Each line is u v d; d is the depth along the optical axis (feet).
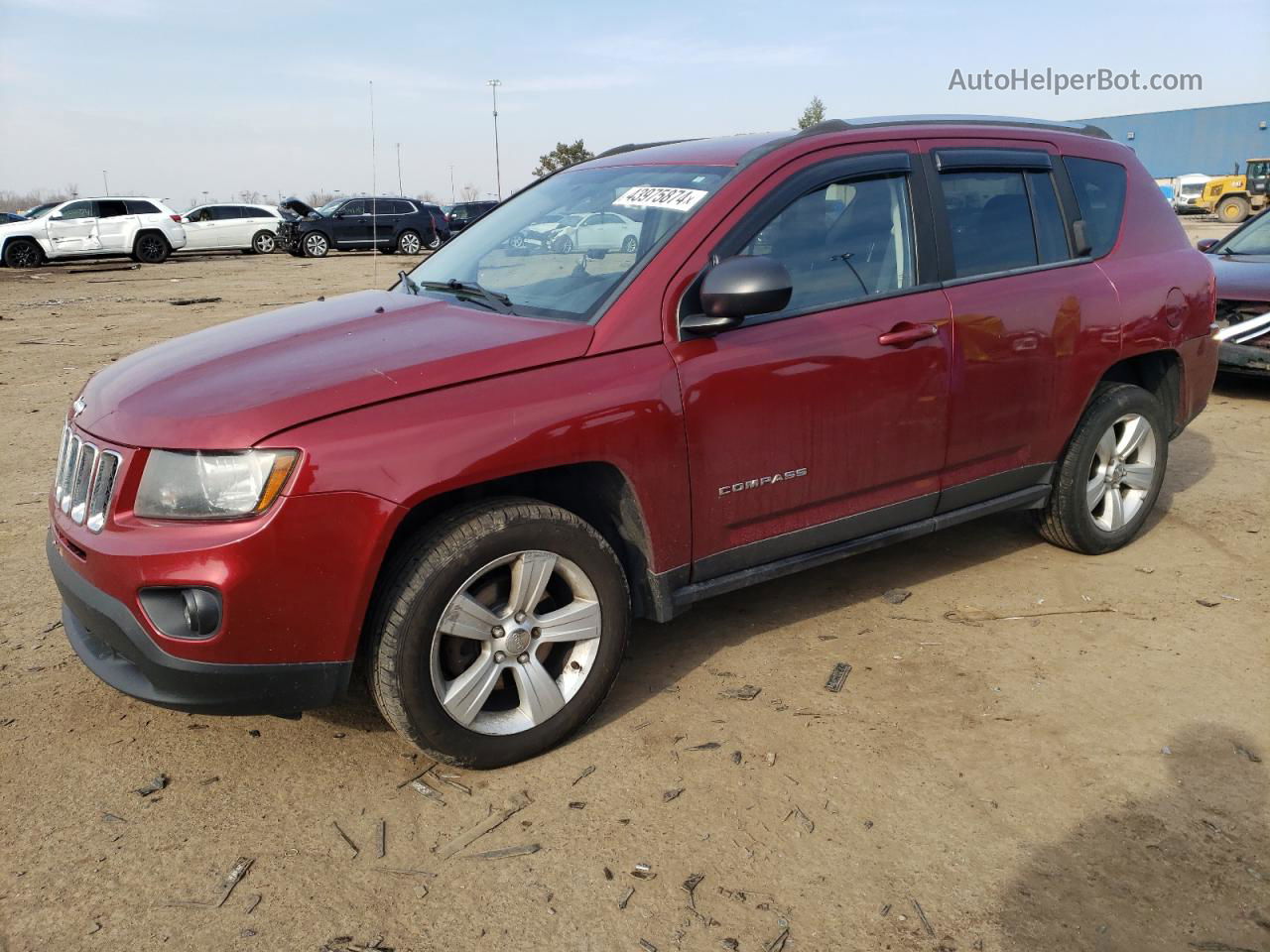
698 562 10.55
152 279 69.72
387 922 7.73
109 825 8.88
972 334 12.09
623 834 8.71
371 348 9.55
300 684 8.67
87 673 11.60
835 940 7.52
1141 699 10.76
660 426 9.77
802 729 10.27
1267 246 26.81
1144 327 13.98
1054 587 13.71
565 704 9.86
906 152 12.03
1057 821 8.80
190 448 8.35
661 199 11.06
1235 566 14.33
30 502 17.87
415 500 8.58
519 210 13.15
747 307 9.57
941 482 12.39
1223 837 8.57
